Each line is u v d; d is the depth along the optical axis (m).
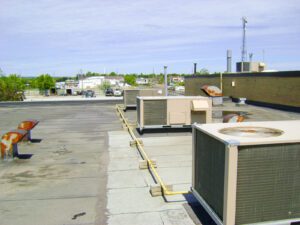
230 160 4.80
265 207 5.06
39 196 7.64
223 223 5.05
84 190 8.00
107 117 21.61
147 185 8.29
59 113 24.23
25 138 13.41
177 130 15.28
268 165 4.98
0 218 6.50
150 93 25.22
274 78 27.53
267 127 6.21
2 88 62.88
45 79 97.75
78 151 12.03
